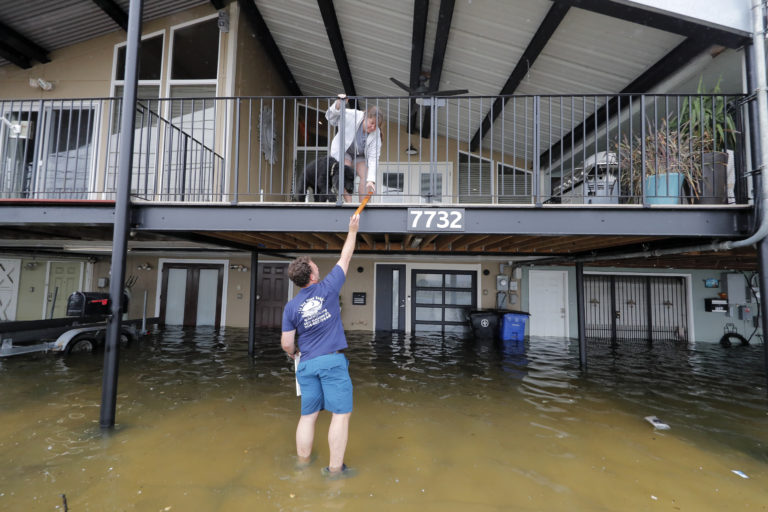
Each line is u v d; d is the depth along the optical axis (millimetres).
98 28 6391
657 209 3166
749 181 3197
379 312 8844
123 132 3158
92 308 3109
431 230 3305
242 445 2730
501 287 8586
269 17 6648
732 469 2529
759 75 2873
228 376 4586
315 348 2381
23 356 5582
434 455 2652
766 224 2812
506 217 3299
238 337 7430
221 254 8750
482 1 4590
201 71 6281
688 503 2129
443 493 2176
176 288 9078
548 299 8523
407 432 3039
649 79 5055
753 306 7738
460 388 4289
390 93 7770
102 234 4754
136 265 9094
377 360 5680
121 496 2068
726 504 2123
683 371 5285
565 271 8508
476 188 8461
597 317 8422
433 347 6867
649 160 3930
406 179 8422
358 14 5637
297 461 2504
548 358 6059
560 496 2176
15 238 5266
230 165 6062
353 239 2650
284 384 4270
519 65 5551
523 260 7734
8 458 2486
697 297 8117
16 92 6582
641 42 4609
